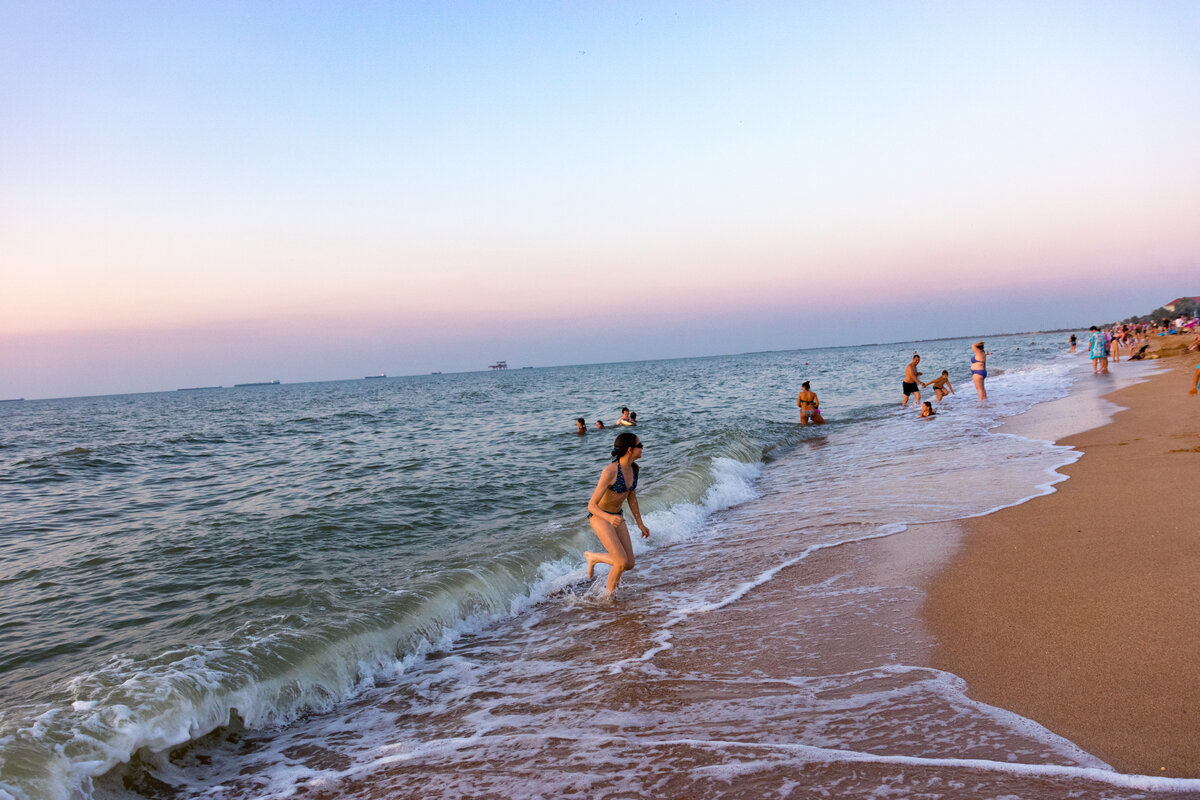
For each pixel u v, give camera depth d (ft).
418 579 22.08
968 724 11.10
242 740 14.07
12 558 29.35
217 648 16.03
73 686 14.20
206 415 185.88
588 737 12.38
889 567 20.48
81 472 58.70
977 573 18.65
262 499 41.34
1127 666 12.26
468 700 15.11
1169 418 42.57
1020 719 11.03
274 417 150.00
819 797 9.55
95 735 12.13
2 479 54.75
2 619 21.35
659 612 19.58
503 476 46.44
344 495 40.75
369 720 14.67
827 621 16.83
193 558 27.86
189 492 46.19
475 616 20.75
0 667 17.63
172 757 13.04
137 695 13.33
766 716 12.32
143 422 161.38
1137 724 10.40
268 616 19.54
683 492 33.81
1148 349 128.16
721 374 251.60
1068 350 201.57
